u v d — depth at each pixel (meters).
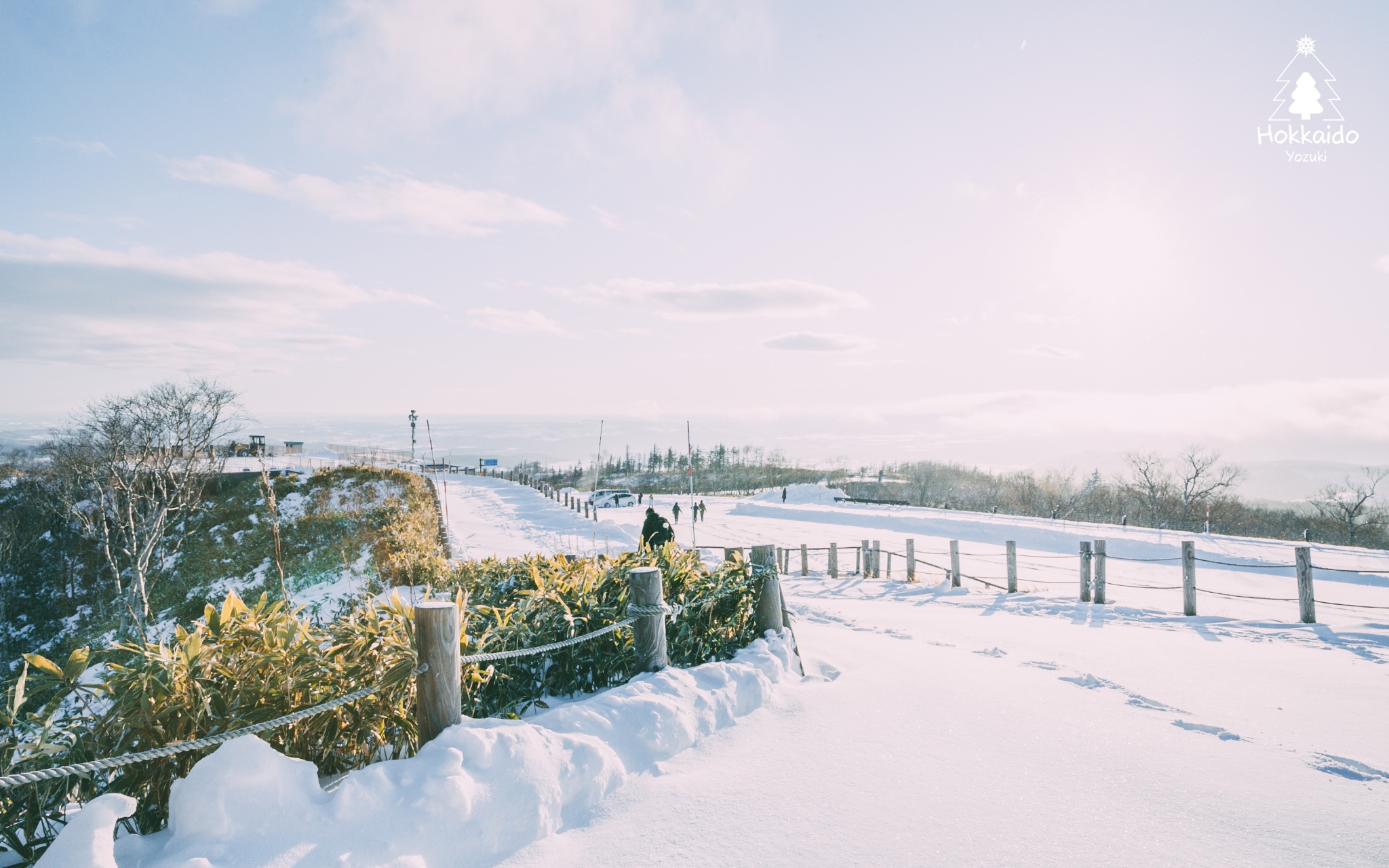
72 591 28.80
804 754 3.53
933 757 3.52
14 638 26.67
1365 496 49.66
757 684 4.30
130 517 27.98
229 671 2.80
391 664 3.12
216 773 2.35
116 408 29.69
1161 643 6.69
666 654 4.37
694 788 3.14
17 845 2.34
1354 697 4.67
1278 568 16.50
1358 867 2.53
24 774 2.10
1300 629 7.59
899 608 9.91
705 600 5.02
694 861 2.57
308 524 30.61
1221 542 21.38
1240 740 3.82
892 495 70.44
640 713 3.56
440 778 2.62
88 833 2.05
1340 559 17.66
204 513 31.64
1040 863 2.55
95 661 3.02
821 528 28.69
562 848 2.67
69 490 30.80
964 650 6.38
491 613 4.21
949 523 27.75
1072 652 6.16
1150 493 52.88
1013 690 4.75
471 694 3.63
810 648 6.10
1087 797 3.09
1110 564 17.39
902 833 2.76
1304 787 3.21
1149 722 4.11
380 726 3.11
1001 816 2.90
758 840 2.71
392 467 49.56
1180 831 2.79
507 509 39.28
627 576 4.89
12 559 29.88
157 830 2.59
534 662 4.25
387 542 22.53
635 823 2.84
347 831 2.40
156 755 2.36
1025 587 13.40
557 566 5.88
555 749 3.02
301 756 2.87
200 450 31.98
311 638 3.10
